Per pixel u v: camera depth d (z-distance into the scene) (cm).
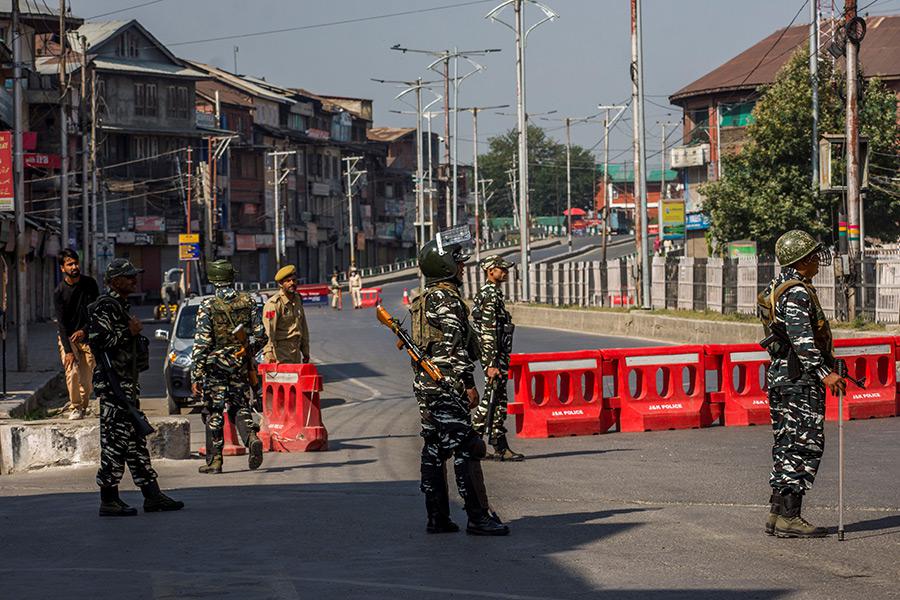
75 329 2267
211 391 1612
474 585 880
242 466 1717
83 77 7181
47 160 6153
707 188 7244
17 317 3491
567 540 1056
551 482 1455
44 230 6956
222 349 1608
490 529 1076
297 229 15088
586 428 2016
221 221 13300
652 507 1248
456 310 1073
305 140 15412
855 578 897
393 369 3772
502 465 1639
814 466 1057
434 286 1084
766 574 912
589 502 1290
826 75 6900
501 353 1672
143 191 11750
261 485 1487
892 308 3731
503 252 17025
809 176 6919
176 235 12019
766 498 1304
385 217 18425
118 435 1237
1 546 1069
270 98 14688
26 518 1233
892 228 6875
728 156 7225
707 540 1052
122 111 11625
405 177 18975
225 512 1238
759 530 1098
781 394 1058
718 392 2127
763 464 1603
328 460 1764
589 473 1541
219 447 1627
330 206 16325
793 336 1028
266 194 14300
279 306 2128
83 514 1252
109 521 1200
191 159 12188
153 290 11938
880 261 3794
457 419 1075
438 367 1074
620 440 1934
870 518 1157
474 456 1082
